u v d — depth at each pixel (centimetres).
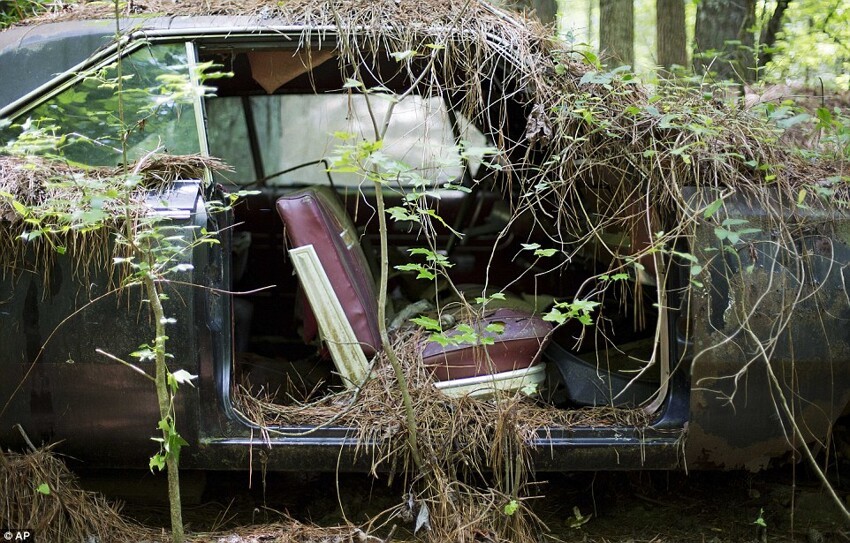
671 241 254
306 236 264
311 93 386
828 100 431
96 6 307
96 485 273
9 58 275
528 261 388
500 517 253
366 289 280
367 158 227
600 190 272
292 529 262
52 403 246
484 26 279
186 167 256
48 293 242
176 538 224
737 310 246
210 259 247
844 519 284
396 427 253
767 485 305
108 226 239
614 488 303
